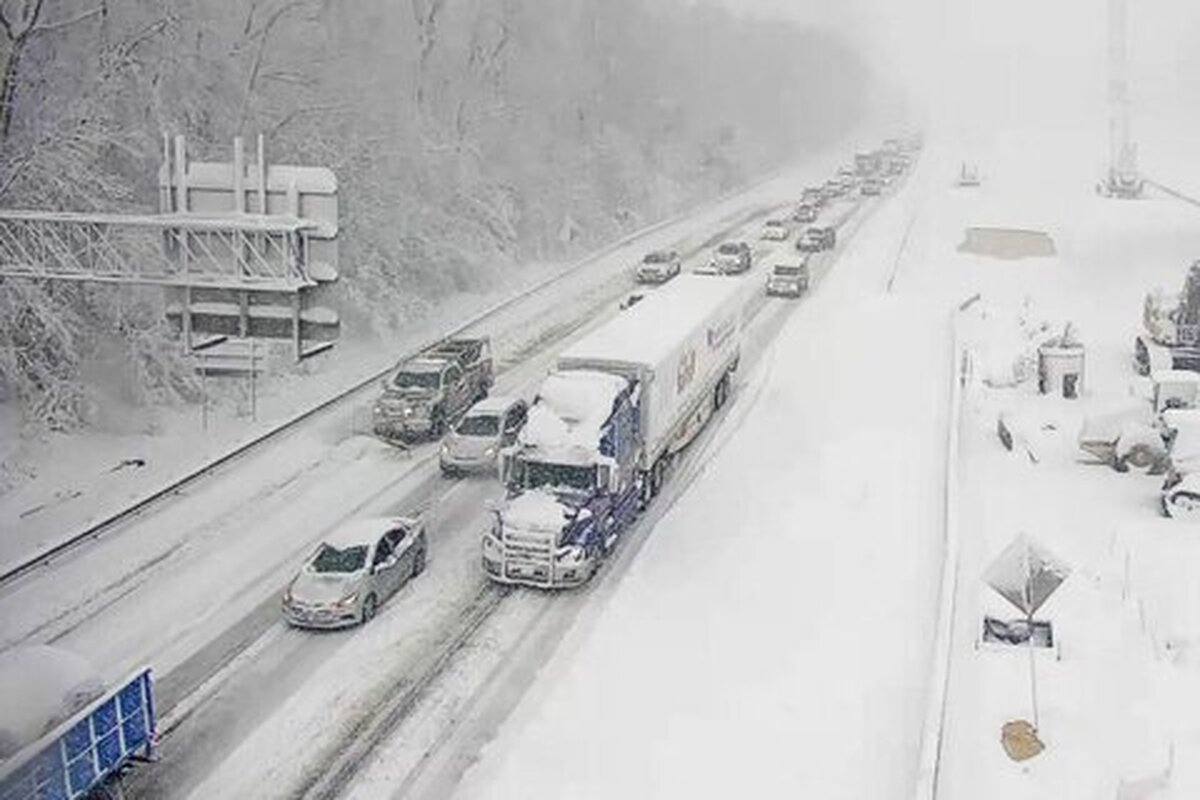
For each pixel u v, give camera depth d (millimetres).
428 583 26984
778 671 23000
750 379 43250
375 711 21797
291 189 27172
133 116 42500
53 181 36000
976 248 71625
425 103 67062
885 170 109812
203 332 27891
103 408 34938
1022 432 36094
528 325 50719
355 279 47625
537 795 19344
